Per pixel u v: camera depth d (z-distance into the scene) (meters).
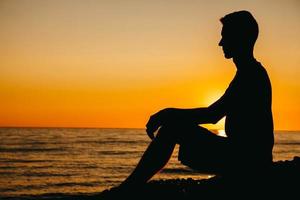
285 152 66.94
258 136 3.31
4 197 26.25
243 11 3.46
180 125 3.25
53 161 48.94
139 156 57.00
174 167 39.41
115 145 78.38
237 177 3.36
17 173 38.25
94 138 103.56
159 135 3.24
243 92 3.32
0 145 71.00
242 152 3.30
